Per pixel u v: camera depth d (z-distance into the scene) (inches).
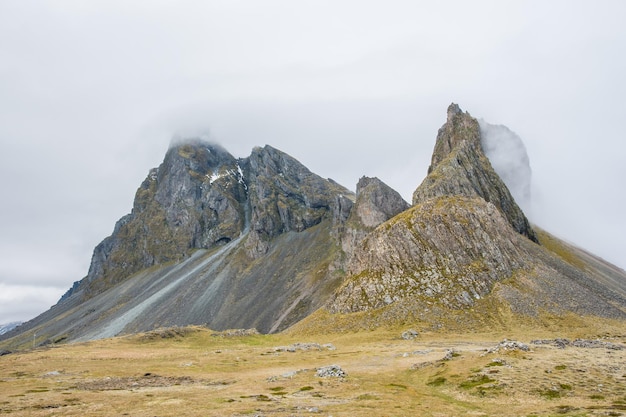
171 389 3240.7
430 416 2226.9
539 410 2265.0
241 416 2193.7
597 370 2940.5
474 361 3523.6
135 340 7805.1
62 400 2763.3
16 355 6151.6
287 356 5482.3
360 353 5300.2
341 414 2239.2
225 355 5762.8
